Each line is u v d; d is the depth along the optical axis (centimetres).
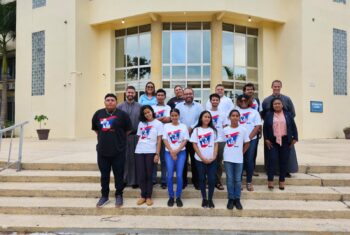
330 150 1036
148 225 473
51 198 570
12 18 2019
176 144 534
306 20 1662
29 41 1864
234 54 1669
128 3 1619
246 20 1678
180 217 509
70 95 1702
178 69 1641
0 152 927
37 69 1833
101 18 1714
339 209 511
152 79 1605
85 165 679
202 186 527
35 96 1828
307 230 454
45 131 1594
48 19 1788
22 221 490
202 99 1623
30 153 894
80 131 1709
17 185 607
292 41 1684
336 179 610
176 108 575
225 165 529
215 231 458
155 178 608
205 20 1623
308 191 570
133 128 591
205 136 527
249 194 565
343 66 1794
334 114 1750
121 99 1766
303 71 1647
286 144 575
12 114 2320
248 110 585
